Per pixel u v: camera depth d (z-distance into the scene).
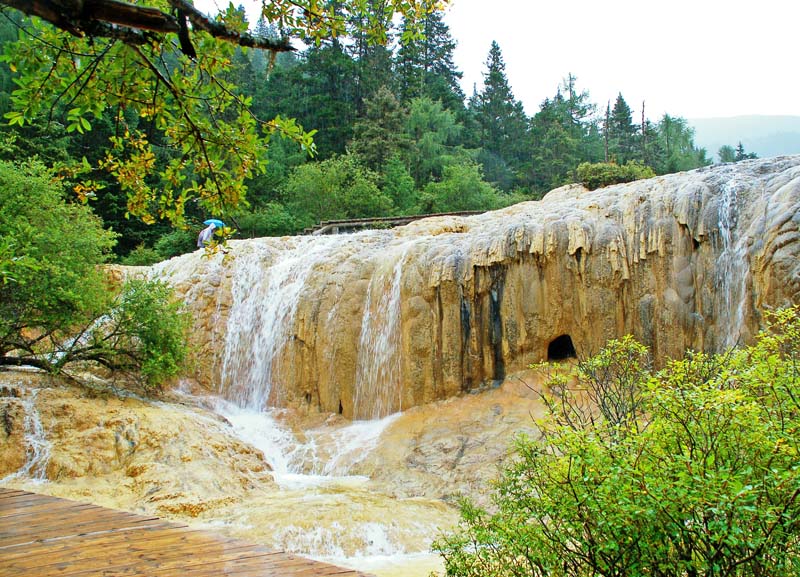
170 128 6.14
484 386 15.12
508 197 43.47
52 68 5.25
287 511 10.62
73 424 12.32
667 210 13.62
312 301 17.66
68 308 14.16
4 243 7.36
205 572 3.51
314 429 16.11
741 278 12.13
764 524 3.92
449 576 5.76
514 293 14.97
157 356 14.80
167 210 6.57
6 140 17.30
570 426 5.82
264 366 18.17
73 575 3.50
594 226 14.37
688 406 4.55
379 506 11.00
